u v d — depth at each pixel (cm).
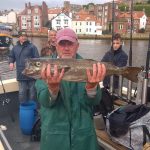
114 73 157
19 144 278
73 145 152
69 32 155
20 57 408
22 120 295
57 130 152
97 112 245
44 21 5038
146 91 233
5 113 348
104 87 277
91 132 155
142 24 3134
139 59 1755
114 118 210
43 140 155
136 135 197
